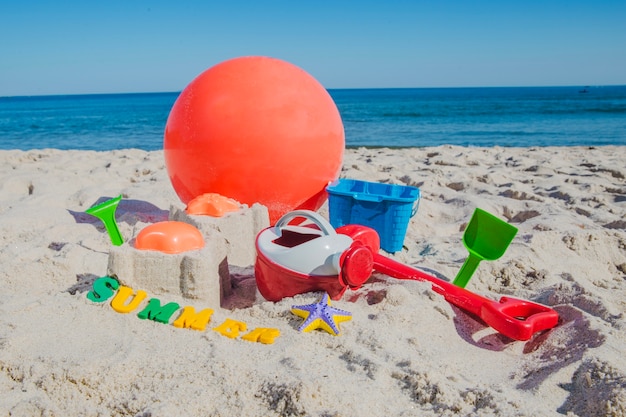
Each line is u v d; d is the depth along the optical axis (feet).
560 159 27.76
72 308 8.71
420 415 6.37
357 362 7.40
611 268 12.62
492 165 26.02
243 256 11.55
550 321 8.66
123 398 6.71
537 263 11.73
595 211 16.16
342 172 22.41
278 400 6.50
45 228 13.99
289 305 9.00
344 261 8.82
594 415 6.44
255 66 12.18
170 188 19.03
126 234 13.89
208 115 11.73
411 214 12.86
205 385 6.83
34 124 84.07
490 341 8.68
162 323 8.38
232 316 8.98
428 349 8.06
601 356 7.40
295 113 11.85
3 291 10.14
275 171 11.84
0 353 7.47
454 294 9.33
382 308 8.98
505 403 6.45
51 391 6.84
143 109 150.82
